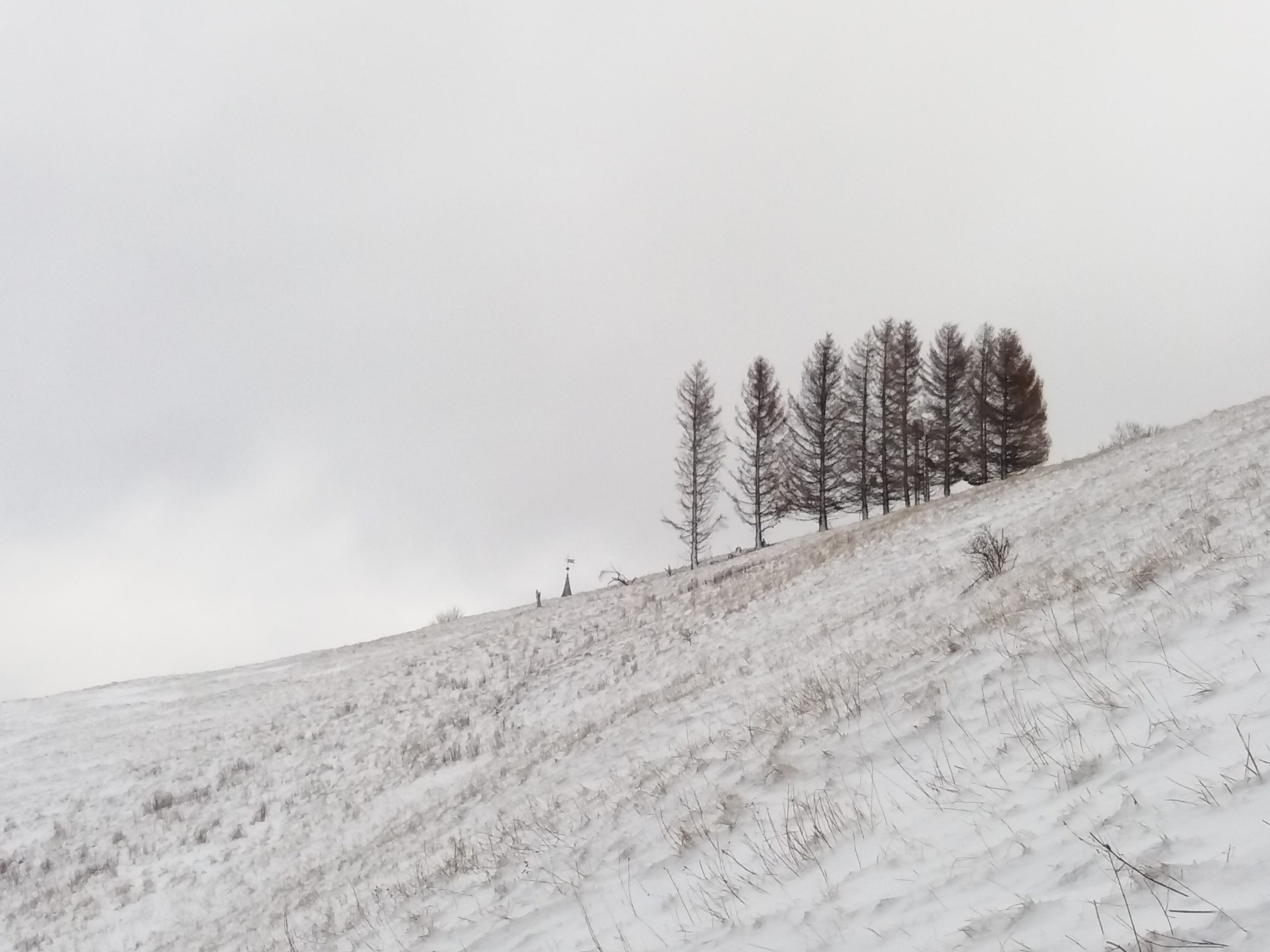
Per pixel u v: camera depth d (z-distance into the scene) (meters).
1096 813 4.12
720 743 9.08
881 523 30.05
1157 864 3.36
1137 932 2.97
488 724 19.39
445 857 9.47
